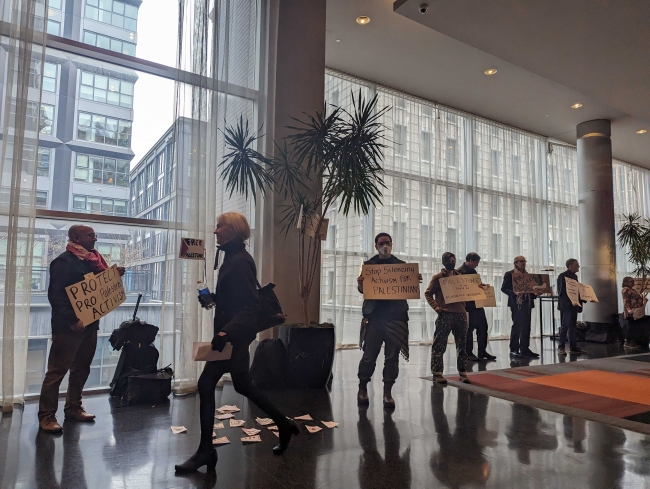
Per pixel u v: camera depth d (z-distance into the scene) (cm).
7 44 355
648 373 502
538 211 951
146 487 206
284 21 482
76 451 250
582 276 895
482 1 475
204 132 419
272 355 400
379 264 353
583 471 230
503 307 859
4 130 339
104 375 406
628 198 1167
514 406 354
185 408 340
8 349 327
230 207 461
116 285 313
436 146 799
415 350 668
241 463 235
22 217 343
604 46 552
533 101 802
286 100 475
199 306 412
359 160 401
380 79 725
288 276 464
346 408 341
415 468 231
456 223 809
